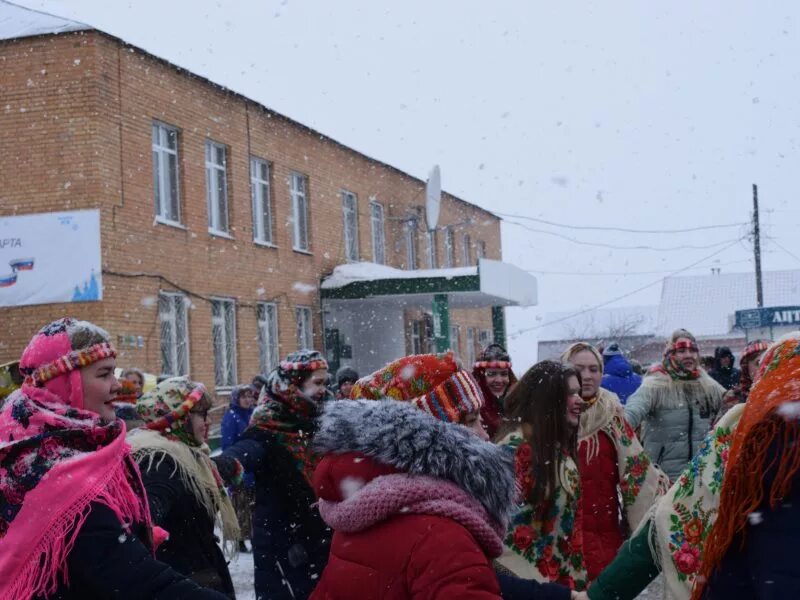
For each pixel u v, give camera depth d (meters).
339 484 2.42
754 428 2.47
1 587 2.63
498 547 2.38
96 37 16.02
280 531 4.91
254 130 21.05
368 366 25.89
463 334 34.72
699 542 3.11
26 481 2.71
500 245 39.84
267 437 4.94
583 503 4.98
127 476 2.98
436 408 2.70
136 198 16.80
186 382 4.61
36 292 15.80
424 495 2.33
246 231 20.55
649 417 7.73
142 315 16.70
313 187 23.58
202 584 4.23
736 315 36.03
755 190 39.38
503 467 2.44
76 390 2.98
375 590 2.29
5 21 16.73
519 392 4.38
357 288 23.44
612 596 3.34
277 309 21.69
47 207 15.91
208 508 4.33
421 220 30.31
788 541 2.38
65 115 15.95
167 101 17.92
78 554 2.67
